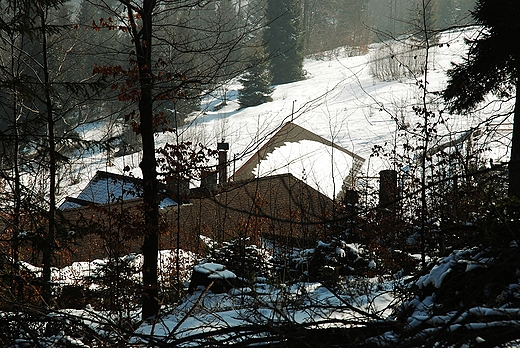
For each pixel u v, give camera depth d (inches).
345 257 622.2
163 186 625.3
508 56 561.3
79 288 467.5
